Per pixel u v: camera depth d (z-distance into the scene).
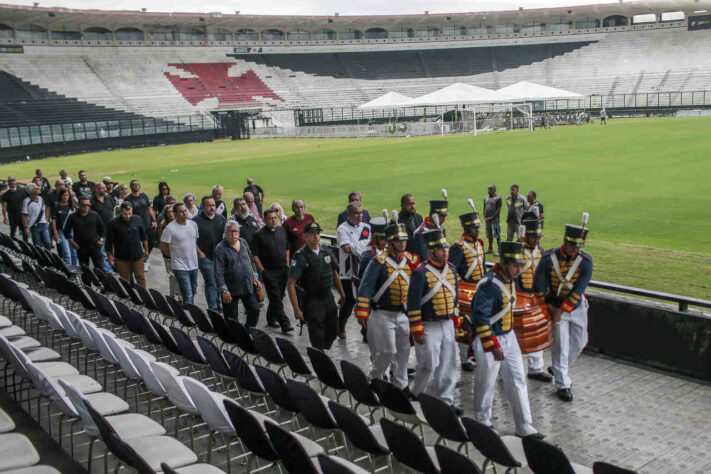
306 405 6.32
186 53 96.31
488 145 48.59
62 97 77.94
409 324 7.61
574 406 8.02
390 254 8.11
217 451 7.18
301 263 9.45
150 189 32.94
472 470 4.70
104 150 68.88
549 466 5.00
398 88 100.31
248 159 48.47
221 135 78.12
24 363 7.02
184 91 88.50
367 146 55.31
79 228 14.19
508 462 5.34
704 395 8.18
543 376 8.83
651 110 80.19
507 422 7.75
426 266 7.56
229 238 10.66
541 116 68.25
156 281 15.53
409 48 105.19
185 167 44.69
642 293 9.13
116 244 13.00
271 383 6.77
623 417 7.68
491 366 7.21
